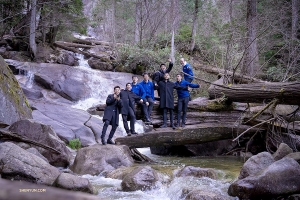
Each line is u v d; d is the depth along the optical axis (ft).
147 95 28.89
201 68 49.62
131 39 73.56
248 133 29.43
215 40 53.42
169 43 63.82
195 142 27.61
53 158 23.06
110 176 20.51
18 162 16.17
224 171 21.21
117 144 26.43
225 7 55.11
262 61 46.50
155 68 55.01
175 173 20.49
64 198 1.43
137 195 16.43
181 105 28.43
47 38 64.54
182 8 71.87
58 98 44.78
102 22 94.32
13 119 26.18
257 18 42.91
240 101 27.35
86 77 50.42
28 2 59.06
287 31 44.27
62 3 57.11
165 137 26.89
